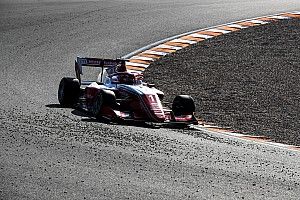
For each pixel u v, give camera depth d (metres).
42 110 52.72
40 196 28.14
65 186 29.80
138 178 31.97
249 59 83.75
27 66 76.81
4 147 37.22
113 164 34.62
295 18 109.31
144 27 103.56
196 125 53.75
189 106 52.03
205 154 39.50
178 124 51.56
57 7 118.75
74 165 33.84
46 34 96.12
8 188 29.08
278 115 60.44
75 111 53.69
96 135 42.78
